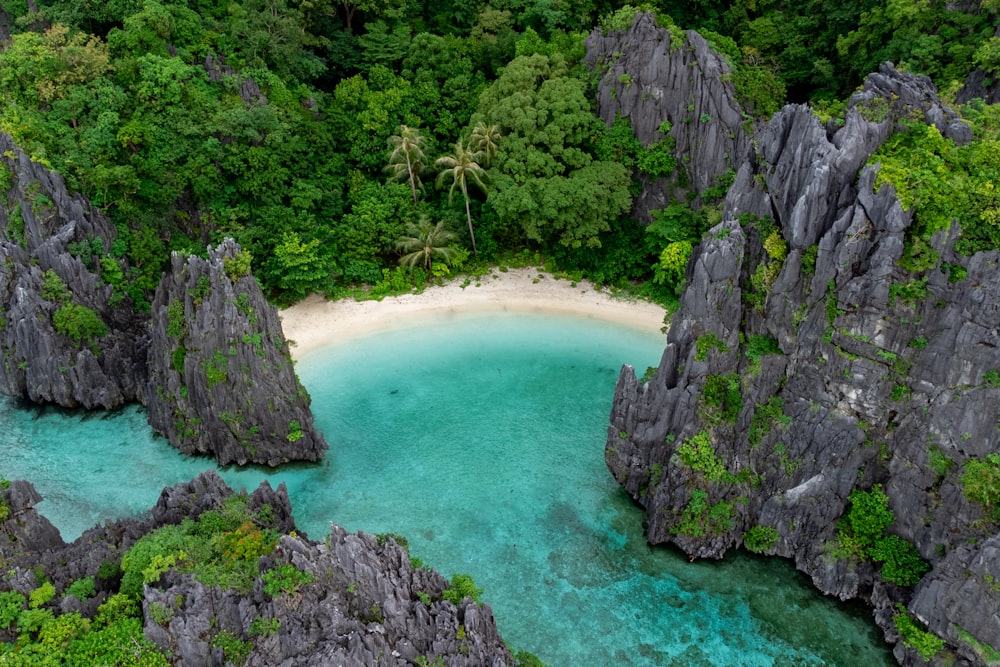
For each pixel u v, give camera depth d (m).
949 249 33.41
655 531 40.22
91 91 56.72
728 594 38.28
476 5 76.12
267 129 61.88
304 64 69.06
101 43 59.06
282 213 60.31
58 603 30.64
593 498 44.41
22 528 35.59
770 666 34.66
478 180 62.41
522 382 54.66
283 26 66.62
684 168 62.28
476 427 50.44
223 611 30.09
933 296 33.81
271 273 59.69
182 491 37.53
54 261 52.12
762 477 39.25
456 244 65.25
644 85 62.28
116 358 52.31
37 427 50.88
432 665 30.16
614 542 41.38
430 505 44.12
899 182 33.72
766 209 39.03
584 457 47.62
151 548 31.83
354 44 73.62
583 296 63.47
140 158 57.38
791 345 37.94
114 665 28.31
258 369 44.69
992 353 32.09
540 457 47.72
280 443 46.31
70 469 47.00
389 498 44.66
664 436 41.03
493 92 65.69
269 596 30.36
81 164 55.12
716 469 38.69
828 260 35.91
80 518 43.16
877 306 34.75
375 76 70.00
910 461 34.94
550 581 39.12
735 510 39.25
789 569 39.09
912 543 35.28
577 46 67.56
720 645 35.66
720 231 38.91
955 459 33.41
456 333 59.97
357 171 67.12
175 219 59.94
